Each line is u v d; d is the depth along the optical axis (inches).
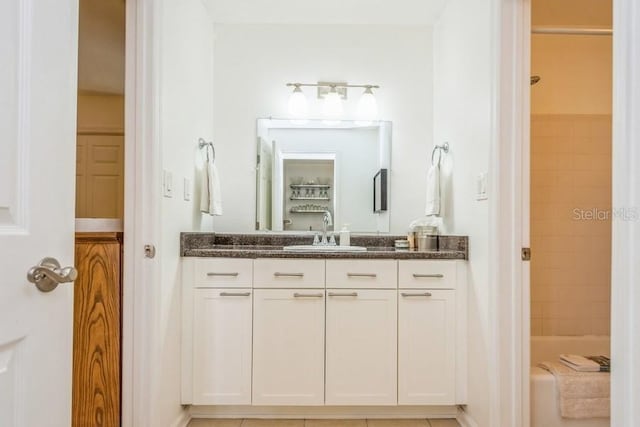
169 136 70.3
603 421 68.6
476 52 74.7
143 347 63.2
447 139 93.6
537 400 68.8
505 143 65.0
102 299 63.1
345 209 105.0
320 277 78.4
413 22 104.6
